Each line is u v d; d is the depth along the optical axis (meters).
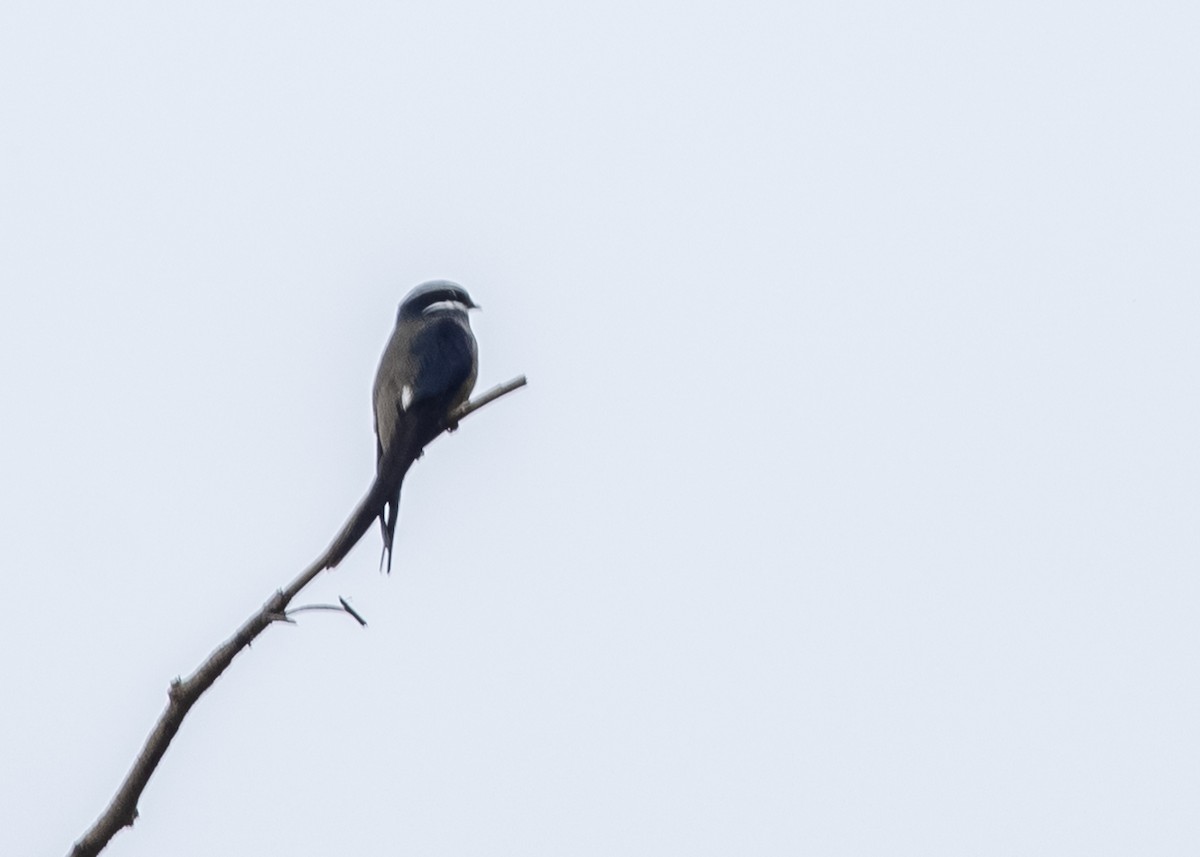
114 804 7.53
